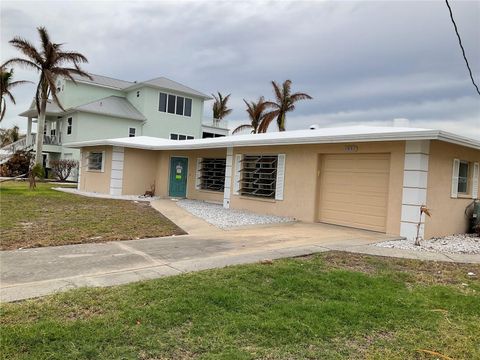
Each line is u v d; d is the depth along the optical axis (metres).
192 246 7.93
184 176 20.38
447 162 10.70
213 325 3.85
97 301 4.34
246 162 15.42
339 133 11.62
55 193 18.86
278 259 6.72
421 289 5.36
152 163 20.77
